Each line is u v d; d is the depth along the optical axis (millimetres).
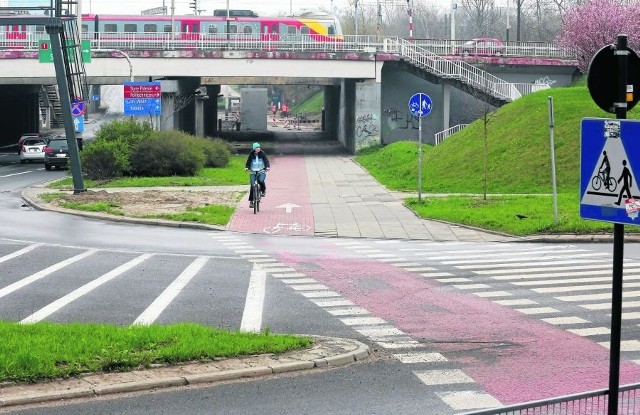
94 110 196125
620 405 11578
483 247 35781
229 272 29469
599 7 95500
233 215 45938
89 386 15648
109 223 43844
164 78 101000
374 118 99812
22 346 17203
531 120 64875
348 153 103188
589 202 10375
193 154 69875
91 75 95312
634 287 26375
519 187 56438
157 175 69188
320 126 175000
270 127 173875
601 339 19984
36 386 15586
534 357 18469
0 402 14758
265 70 97312
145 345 17891
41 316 22406
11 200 54562
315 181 66375
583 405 11766
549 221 40000
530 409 11430
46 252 34125
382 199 53312
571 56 105125
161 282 27531
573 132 61125
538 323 21625
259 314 22781
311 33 112375
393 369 17531
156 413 14648
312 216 45438
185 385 16219
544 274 28875
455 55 105812
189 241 37500
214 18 111000
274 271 29672
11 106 127375
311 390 16062
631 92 10367
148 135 70812
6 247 35375
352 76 98875
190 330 19328
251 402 15320
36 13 59500
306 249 35125
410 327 21281
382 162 80250
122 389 15734
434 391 16062
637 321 21719
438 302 24328
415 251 34594
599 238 37250
